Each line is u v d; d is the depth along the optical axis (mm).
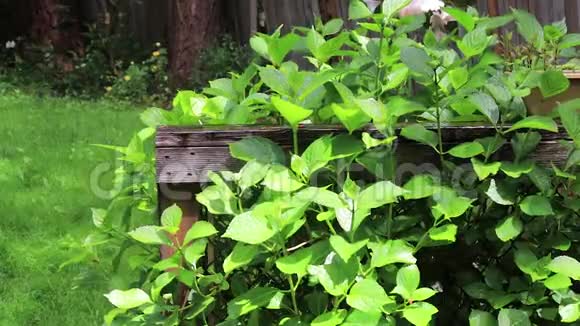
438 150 2012
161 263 1902
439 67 2182
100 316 3693
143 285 2105
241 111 2205
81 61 14586
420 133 1956
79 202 5020
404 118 2301
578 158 1930
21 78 14008
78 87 13984
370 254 1989
